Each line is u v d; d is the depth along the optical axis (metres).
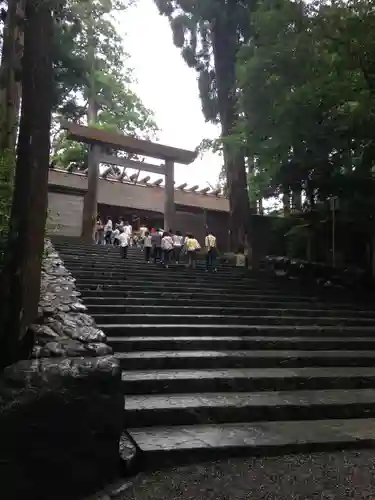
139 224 24.98
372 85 10.61
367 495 3.32
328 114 11.98
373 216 14.91
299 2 10.53
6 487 3.17
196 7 17.92
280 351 7.03
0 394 3.29
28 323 4.18
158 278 11.21
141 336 7.05
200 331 7.45
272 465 3.81
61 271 7.97
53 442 3.33
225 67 18.56
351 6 10.21
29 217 4.16
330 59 10.70
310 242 16.88
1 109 9.28
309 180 15.02
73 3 8.15
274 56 10.88
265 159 14.53
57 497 3.29
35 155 4.18
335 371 6.23
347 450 4.18
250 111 12.37
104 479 3.47
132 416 4.43
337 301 11.22
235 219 18.11
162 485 3.44
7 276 4.12
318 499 3.25
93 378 3.54
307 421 4.81
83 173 22.78
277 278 13.66
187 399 4.91
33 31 4.28
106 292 8.95
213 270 13.73
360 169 14.27
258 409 4.80
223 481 3.51
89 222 17.81
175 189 25.47
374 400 5.16
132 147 18.69
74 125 17.64
